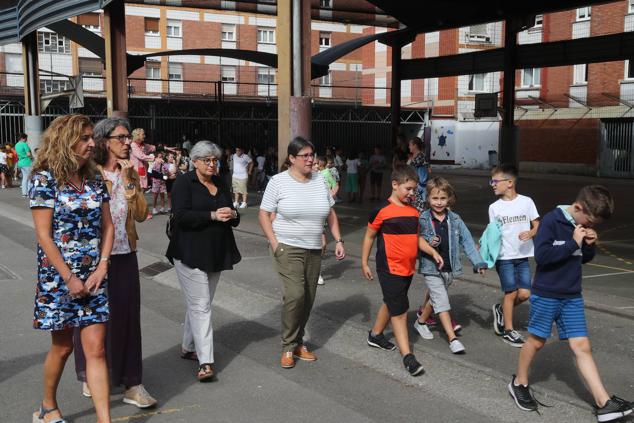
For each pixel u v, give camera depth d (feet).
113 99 48.98
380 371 17.34
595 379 13.71
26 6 62.28
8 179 74.79
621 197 68.44
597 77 101.96
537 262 14.10
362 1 82.23
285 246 17.21
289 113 32.30
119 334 14.55
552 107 109.29
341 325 21.24
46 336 20.17
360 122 128.26
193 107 115.75
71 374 16.85
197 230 16.30
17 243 38.37
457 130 132.16
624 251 35.83
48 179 12.15
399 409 14.80
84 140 12.37
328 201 17.72
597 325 20.67
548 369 16.93
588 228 13.52
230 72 146.72
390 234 17.07
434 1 68.74
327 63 76.48
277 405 14.98
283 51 32.27
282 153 32.60
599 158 102.27
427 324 20.85
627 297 24.38
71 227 12.30
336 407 14.89
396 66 84.43
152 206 54.85
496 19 73.15
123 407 14.80
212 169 16.58
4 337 20.02
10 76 126.62
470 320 21.59
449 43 136.05
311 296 17.93
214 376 16.81
